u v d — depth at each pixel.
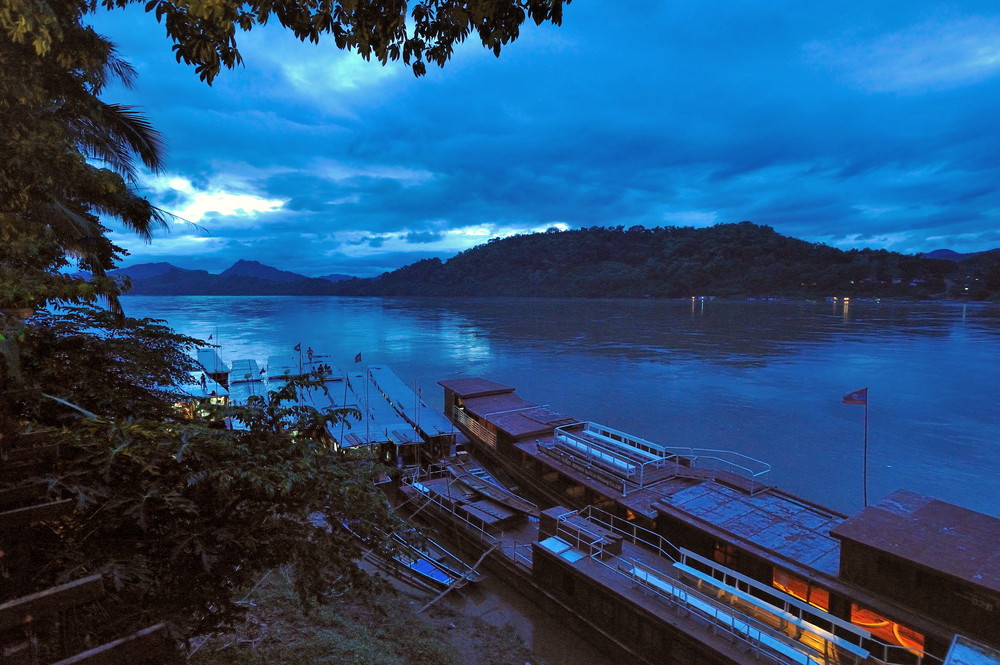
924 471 47.44
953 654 13.27
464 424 44.25
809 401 71.69
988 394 74.19
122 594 5.52
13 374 5.52
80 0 6.95
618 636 19.91
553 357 109.88
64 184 7.98
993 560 15.48
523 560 25.20
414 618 19.30
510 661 19.16
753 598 17.56
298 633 12.48
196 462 6.31
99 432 5.89
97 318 8.81
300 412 8.52
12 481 4.77
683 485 27.34
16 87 6.32
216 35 4.61
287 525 7.14
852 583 17.27
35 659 3.53
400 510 31.67
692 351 115.56
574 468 30.75
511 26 5.02
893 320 177.62
